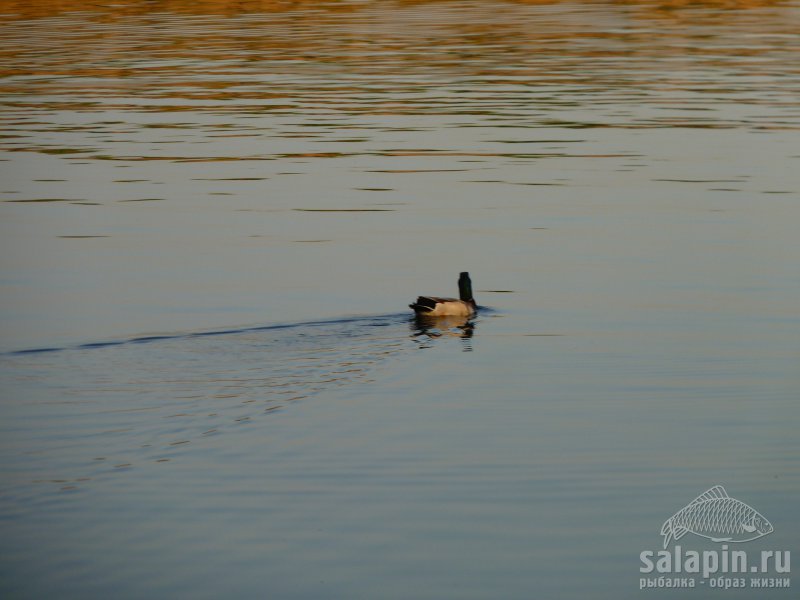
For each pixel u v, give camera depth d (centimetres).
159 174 3275
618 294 2189
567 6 7262
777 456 1441
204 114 4222
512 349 1858
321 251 2506
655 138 3725
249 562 1159
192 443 1435
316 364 1750
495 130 3891
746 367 1792
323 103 4416
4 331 1933
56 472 1341
